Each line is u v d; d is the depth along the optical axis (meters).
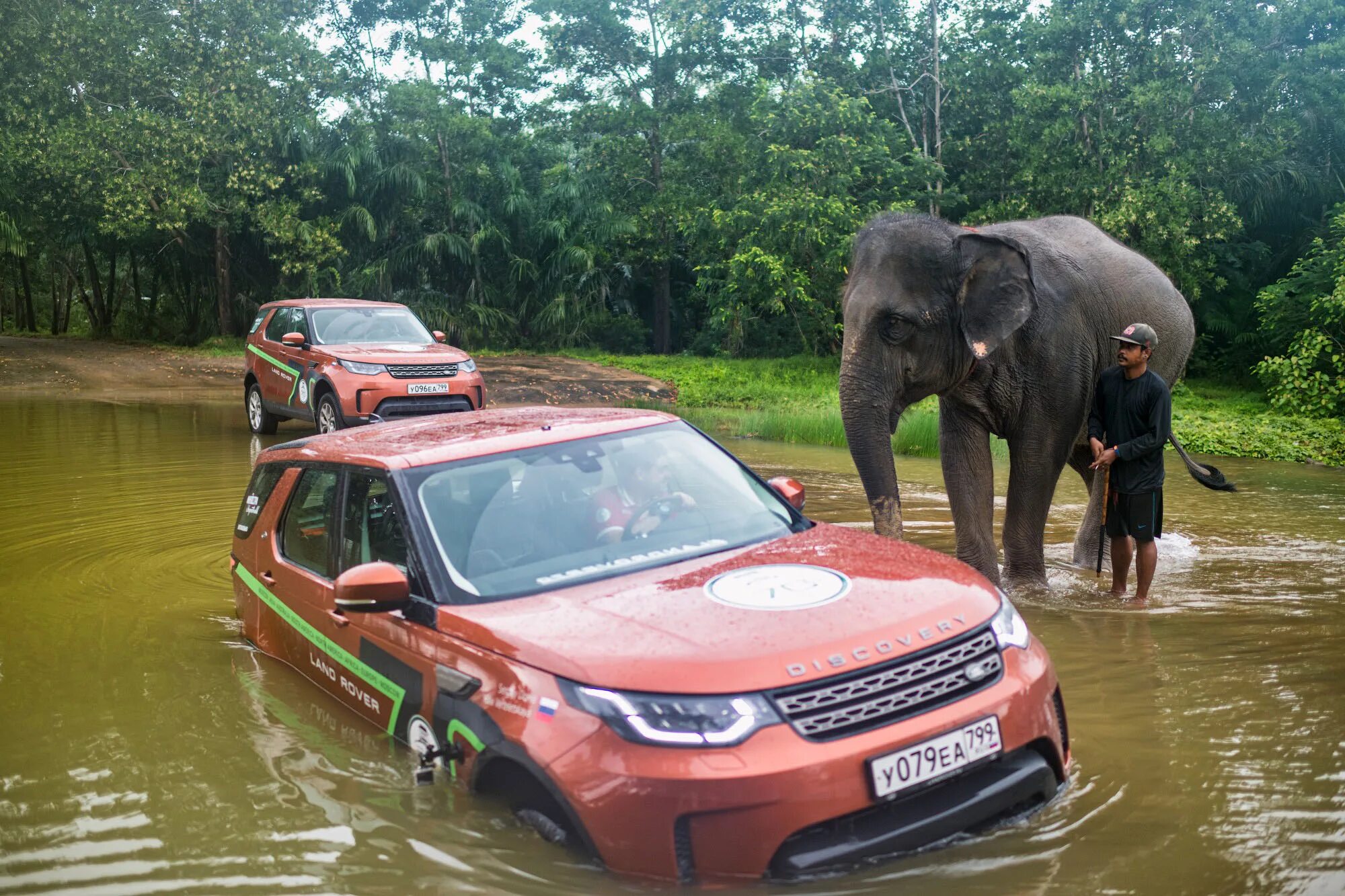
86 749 4.72
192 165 35.47
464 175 38.12
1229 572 8.07
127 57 35.69
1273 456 16.08
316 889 3.47
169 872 3.63
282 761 4.47
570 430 4.80
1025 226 8.52
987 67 35.31
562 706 3.38
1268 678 5.49
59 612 7.01
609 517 4.38
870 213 31.28
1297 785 4.12
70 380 26.61
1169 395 7.14
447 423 5.31
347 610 4.05
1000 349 7.52
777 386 27.62
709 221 34.22
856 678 3.32
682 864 3.16
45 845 3.86
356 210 36.28
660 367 31.66
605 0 39.19
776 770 3.12
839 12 37.41
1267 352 29.70
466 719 3.76
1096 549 8.63
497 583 4.09
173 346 38.41
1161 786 4.11
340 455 5.12
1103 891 3.31
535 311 38.28
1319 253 25.58
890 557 4.11
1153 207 27.94
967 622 3.63
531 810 3.69
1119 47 31.22
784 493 4.91
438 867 3.52
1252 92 32.19
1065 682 5.48
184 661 5.91
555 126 42.12
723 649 3.34
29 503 10.81
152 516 10.14
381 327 15.89
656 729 3.20
